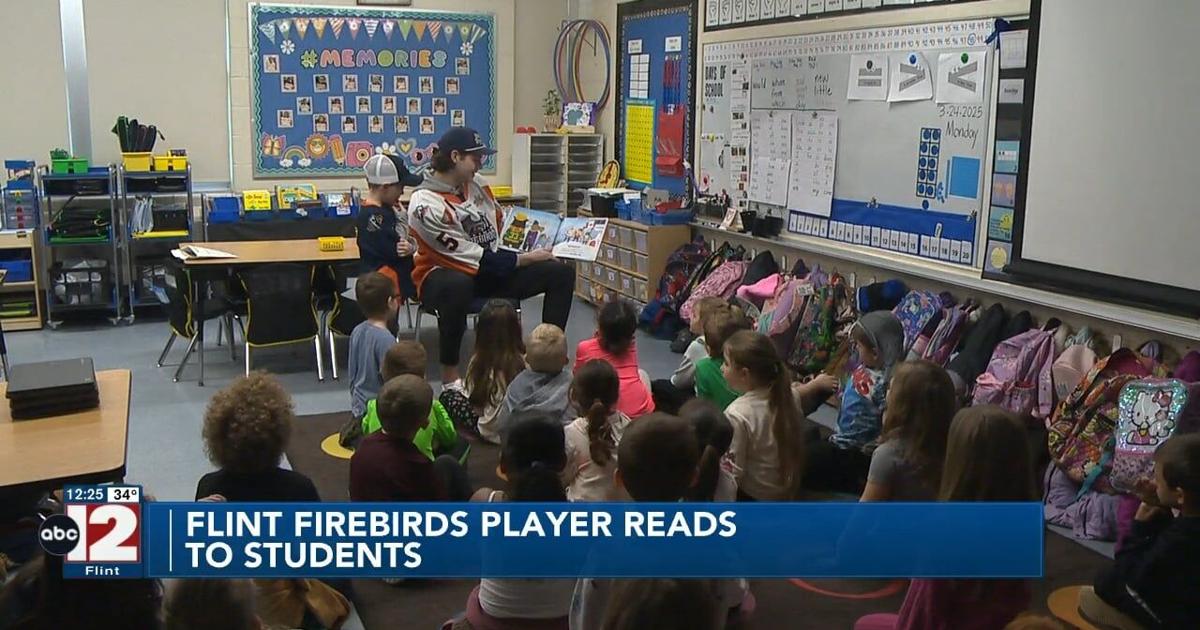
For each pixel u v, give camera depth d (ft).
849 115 18.34
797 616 10.11
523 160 27.45
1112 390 12.41
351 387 14.94
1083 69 13.71
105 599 6.00
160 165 23.16
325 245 20.02
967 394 14.55
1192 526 8.56
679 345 20.86
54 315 23.49
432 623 9.86
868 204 18.03
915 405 8.97
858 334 13.15
